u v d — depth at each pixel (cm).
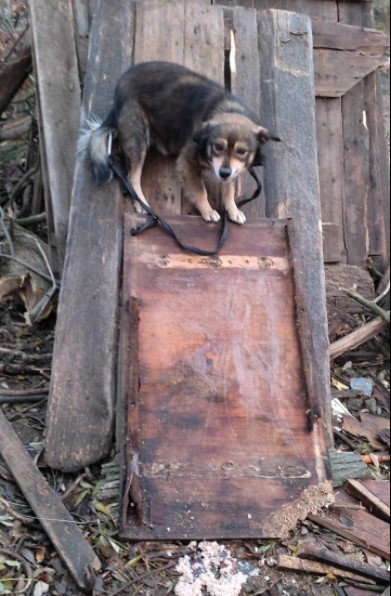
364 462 206
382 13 391
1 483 184
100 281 206
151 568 172
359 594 175
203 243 210
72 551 170
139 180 218
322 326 217
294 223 216
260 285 207
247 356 198
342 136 284
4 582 164
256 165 221
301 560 178
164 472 182
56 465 190
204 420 190
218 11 242
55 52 239
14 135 309
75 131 236
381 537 186
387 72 371
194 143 212
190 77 220
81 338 200
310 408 194
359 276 275
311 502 185
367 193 286
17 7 280
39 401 213
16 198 298
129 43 233
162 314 199
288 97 240
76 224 210
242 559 176
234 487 183
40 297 241
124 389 189
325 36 281
